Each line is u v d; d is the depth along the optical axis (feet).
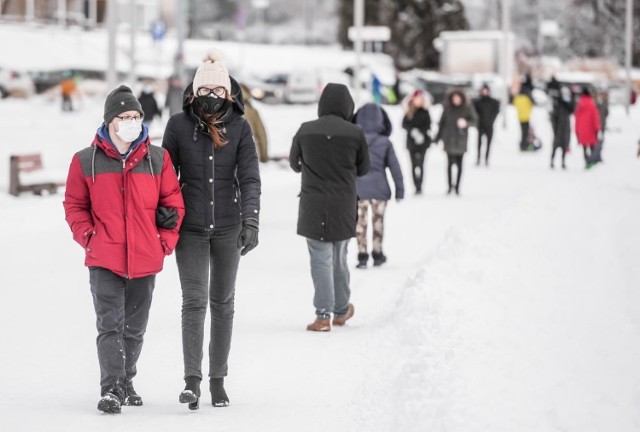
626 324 61.82
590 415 44.83
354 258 104.17
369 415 50.49
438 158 245.86
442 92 430.61
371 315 76.02
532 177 192.65
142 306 51.93
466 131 160.56
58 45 485.56
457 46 511.81
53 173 154.40
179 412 51.60
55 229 120.06
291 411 51.90
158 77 437.99
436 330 61.87
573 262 81.66
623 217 105.09
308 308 79.05
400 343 63.41
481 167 216.54
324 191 70.54
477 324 61.87
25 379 58.13
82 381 57.82
